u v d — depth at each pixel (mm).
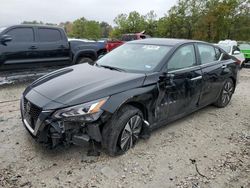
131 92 3518
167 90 4035
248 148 4113
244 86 8875
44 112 3145
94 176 3178
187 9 35344
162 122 4211
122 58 4520
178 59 4379
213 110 5801
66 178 3115
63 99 3209
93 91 3295
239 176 3385
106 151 3635
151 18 46625
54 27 7961
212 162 3654
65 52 8227
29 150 3625
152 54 4332
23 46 7207
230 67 5750
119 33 47719
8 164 3305
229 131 4719
